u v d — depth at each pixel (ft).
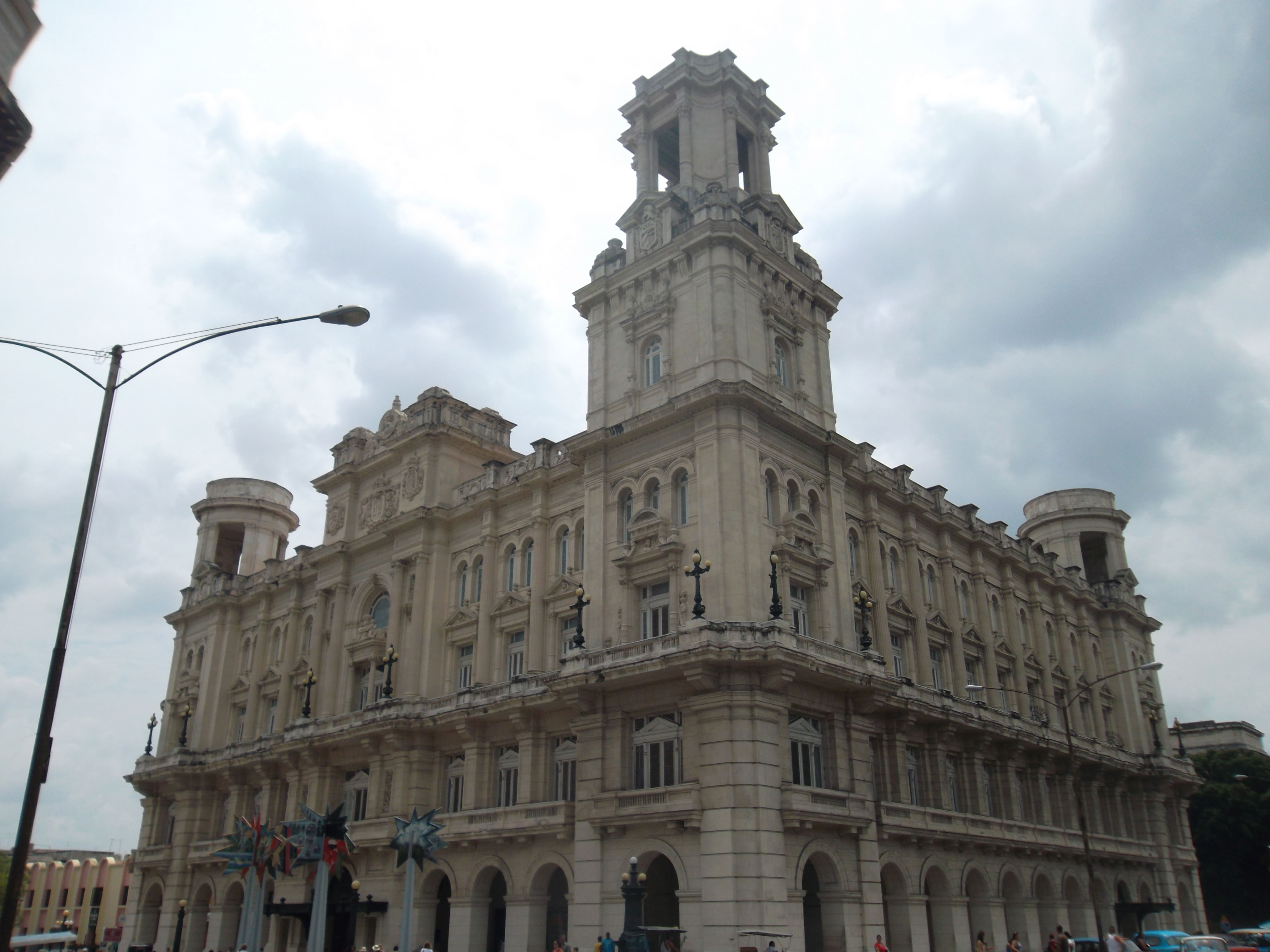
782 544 145.89
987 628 201.57
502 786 162.30
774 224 175.63
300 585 224.33
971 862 164.55
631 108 187.21
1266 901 274.98
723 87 181.27
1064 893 188.55
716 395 144.77
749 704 128.88
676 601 142.41
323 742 185.16
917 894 148.77
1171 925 224.12
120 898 351.46
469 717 164.04
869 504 177.47
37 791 54.49
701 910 123.24
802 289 172.14
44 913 347.36
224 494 268.82
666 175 202.49
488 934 157.07
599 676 139.03
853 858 137.08
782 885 122.93
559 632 165.27
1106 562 268.62
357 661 197.77
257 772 207.21
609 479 159.63
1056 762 202.39
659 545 146.41
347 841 104.47
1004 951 165.58
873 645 166.91
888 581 178.70
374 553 203.82
